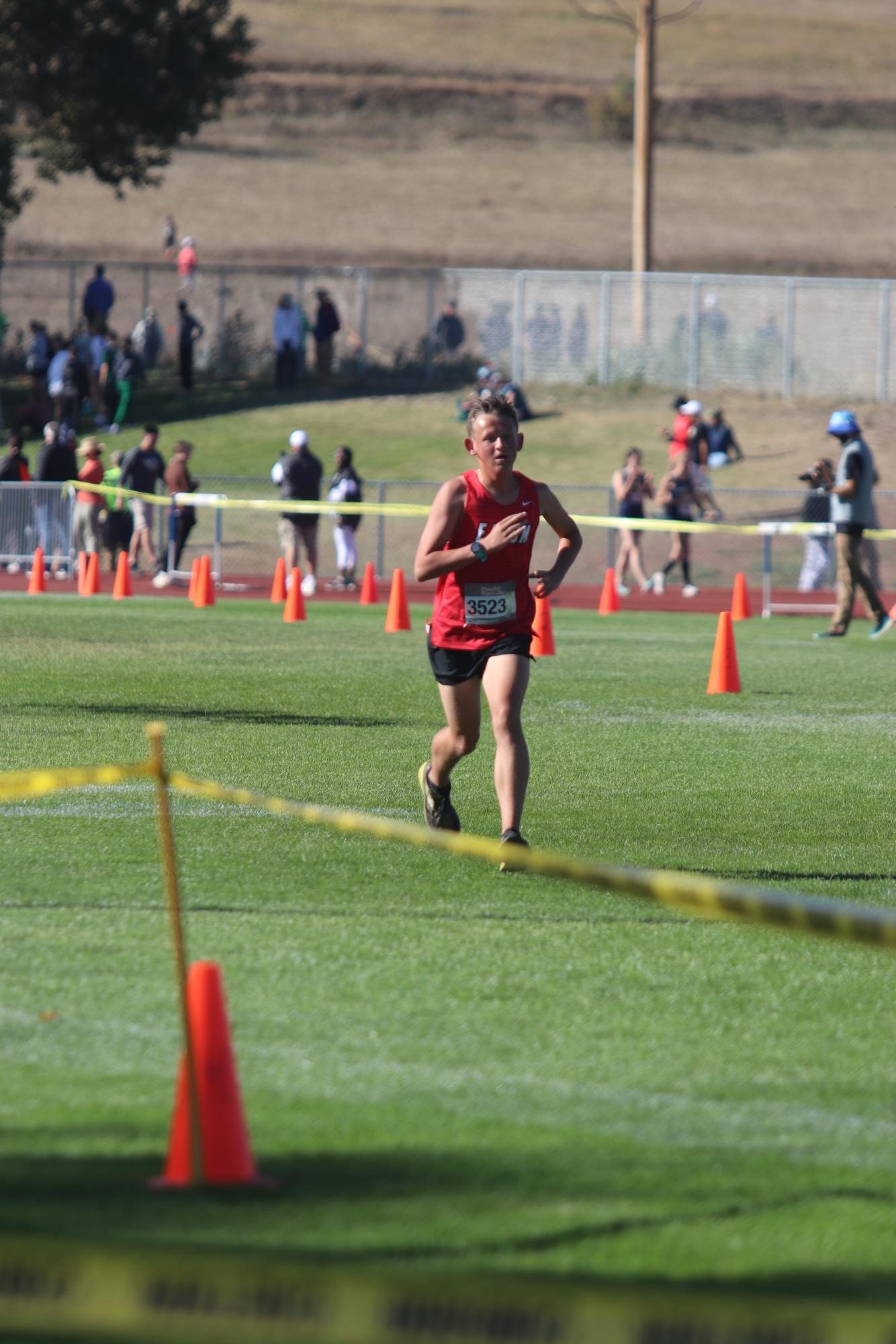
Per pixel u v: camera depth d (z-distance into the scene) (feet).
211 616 253.85
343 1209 43.68
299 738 133.69
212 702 154.40
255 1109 51.72
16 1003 62.44
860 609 292.81
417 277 560.61
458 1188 45.47
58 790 108.99
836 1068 57.00
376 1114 51.49
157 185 577.84
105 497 327.06
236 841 93.91
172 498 312.29
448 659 89.25
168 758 122.31
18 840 92.73
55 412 446.60
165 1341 35.78
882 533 239.50
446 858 90.79
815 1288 39.50
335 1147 48.49
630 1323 28.12
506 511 88.53
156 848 91.50
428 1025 61.05
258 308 618.44
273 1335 28.68
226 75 560.20
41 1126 49.62
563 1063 56.95
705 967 70.13
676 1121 51.39
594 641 227.81
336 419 477.36
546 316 524.52
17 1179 45.32
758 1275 40.19
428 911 78.69
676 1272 40.24
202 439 459.32
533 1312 28.71
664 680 181.47
